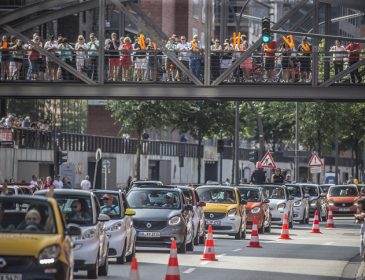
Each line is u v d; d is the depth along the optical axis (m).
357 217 38.28
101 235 37.12
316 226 76.81
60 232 27.67
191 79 65.69
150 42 71.31
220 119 113.62
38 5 66.62
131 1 68.69
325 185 110.69
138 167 103.50
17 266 26.42
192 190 58.94
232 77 69.94
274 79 69.12
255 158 107.81
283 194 84.44
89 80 66.25
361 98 65.25
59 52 69.44
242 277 39.31
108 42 69.94
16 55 68.81
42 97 67.38
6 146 97.44
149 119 101.56
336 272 42.75
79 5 67.31
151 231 49.97
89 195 37.41
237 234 65.38
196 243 58.56
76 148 119.56
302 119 122.88
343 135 127.00
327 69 67.56
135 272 27.98
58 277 26.61
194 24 154.62
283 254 52.78
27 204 28.34
